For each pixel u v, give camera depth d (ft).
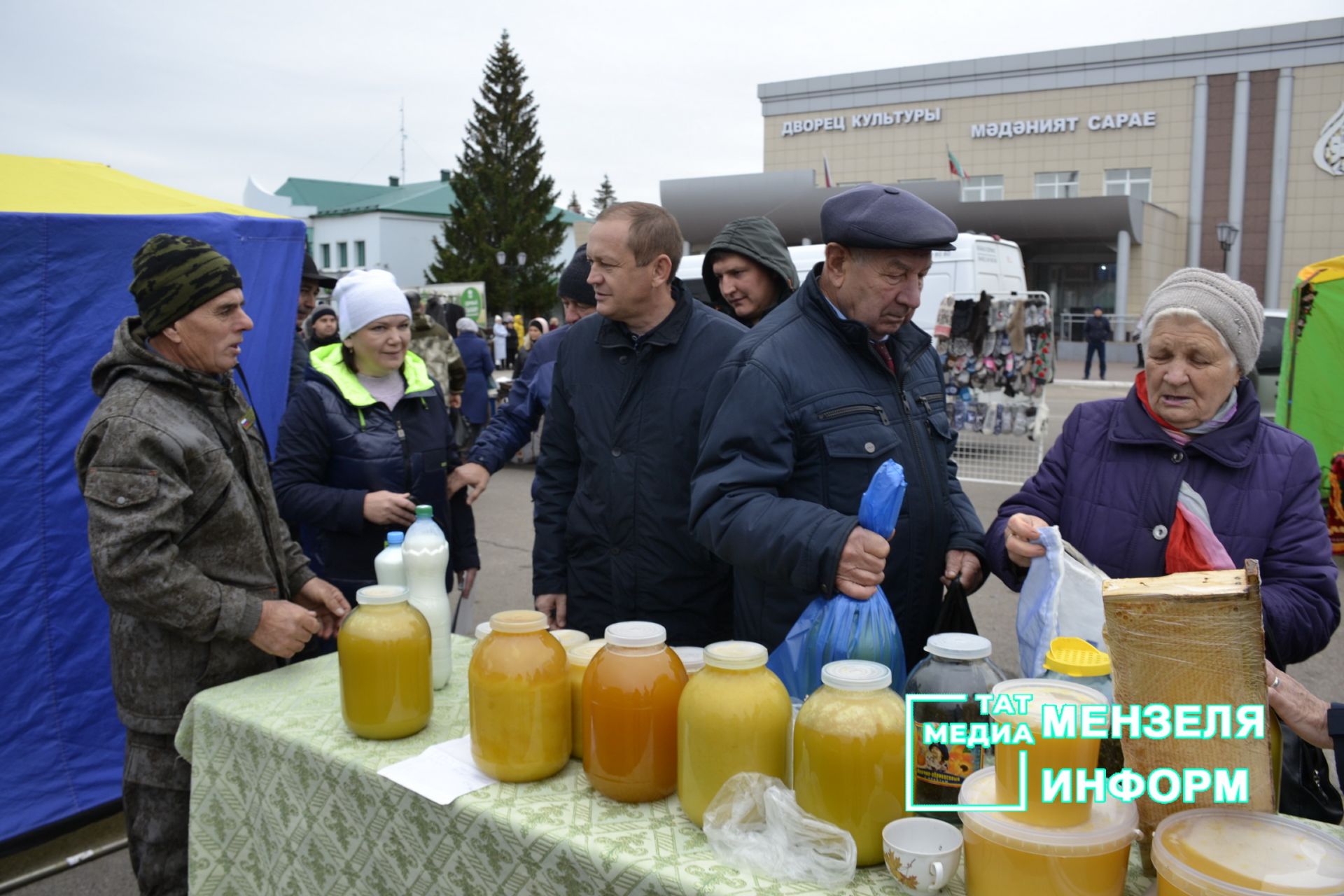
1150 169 97.55
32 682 8.88
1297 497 5.59
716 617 7.71
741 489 5.50
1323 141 90.99
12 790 8.81
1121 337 83.97
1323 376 19.60
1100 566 5.93
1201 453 5.68
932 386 6.53
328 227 154.92
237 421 6.59
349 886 4.99
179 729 5.90
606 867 3.89
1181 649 3.49
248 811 5.54
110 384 6.18
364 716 5.08
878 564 4.72
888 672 3.99
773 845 3.79
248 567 6.50
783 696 4.15
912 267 5.69
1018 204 80.48
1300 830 3.33
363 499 8.21
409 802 4.62
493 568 19.83
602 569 7.87
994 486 26.73
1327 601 5.45
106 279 9.02
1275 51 90.99
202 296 6.10
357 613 5.17
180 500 5.90
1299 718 4.52
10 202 8.98
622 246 7.13
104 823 9.50
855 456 5.78
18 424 8.64
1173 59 94.68
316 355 8.79
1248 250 95.40
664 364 7.46
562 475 8.52
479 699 4.56
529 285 124.36
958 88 103.76
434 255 152.56
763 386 5.67
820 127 110.83
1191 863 3.20
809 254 30.40
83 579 9.11
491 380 29.58
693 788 4.10
